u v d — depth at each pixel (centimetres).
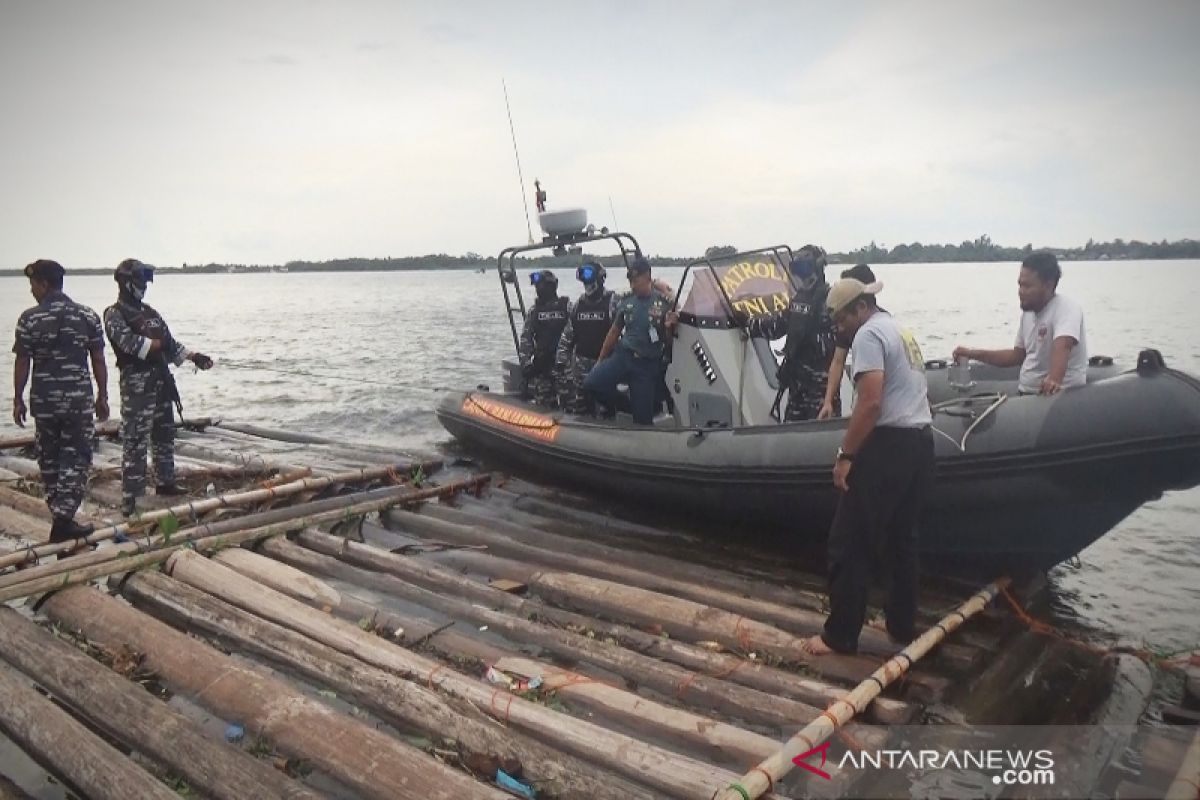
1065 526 446
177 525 590
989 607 450
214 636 432
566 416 758
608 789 291
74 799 311
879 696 361
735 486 561
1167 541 606
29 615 464
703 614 439
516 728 338
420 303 4947
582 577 495
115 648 410
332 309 4444
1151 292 3859
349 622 445
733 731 327
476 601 477
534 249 816
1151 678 396
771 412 602
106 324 625
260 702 346
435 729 333
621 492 662
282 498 680
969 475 445
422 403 1280
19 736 341
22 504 667
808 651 400
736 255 648
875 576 439
